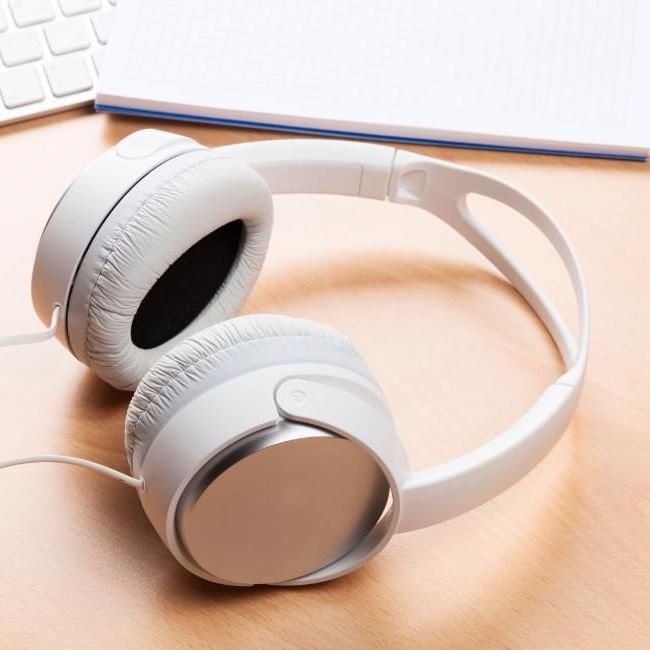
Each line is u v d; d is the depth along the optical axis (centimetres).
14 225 124
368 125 133
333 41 138
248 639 96
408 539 102
